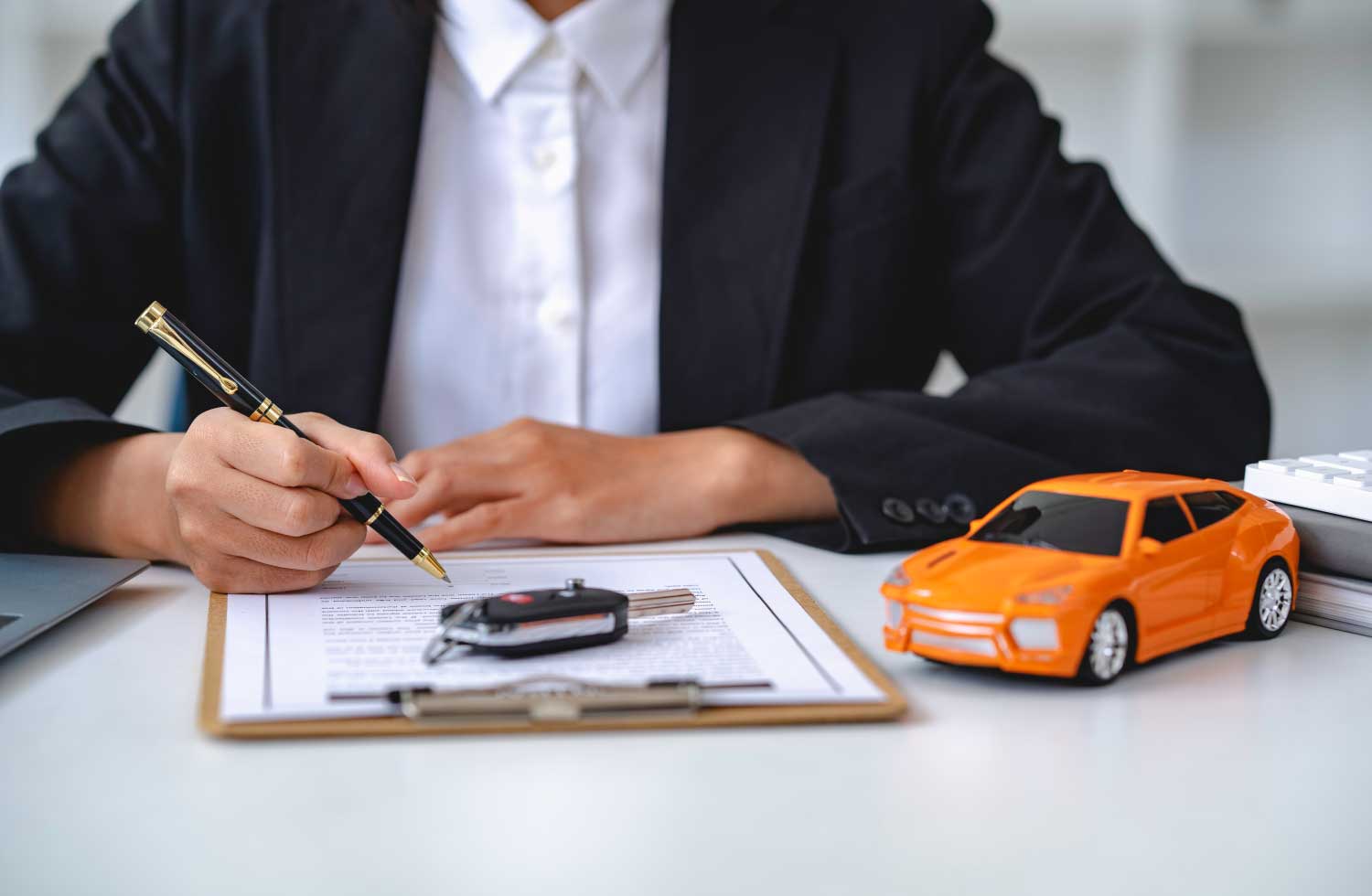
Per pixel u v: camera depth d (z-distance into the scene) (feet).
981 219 4.08
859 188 3.96
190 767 1.56
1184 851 1.36
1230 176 9.89
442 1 3.94
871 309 3.99
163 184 3.82
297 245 3.67
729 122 3.85
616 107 4.01
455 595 2.31
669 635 2.02
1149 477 2.14
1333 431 10.39
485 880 1.28
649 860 1.33
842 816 1.44
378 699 1.72
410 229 3.90
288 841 1.36
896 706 1.73
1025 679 1.92
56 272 3.63
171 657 2.01
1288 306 9.77
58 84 8.45
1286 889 1.29
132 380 3.90
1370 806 1.49
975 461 3.00
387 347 3.72
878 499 2.87
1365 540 2.20
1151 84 9.70
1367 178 9.87
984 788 1.52
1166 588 1.92
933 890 1.28
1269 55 9.75
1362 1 9.30
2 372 3.48
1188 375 3.45
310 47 3.74
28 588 2.28
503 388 3.97
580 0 3.99
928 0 4.19
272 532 2.28
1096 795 1.50
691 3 3.93
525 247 3.93
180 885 1.26
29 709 1.77
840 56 4.03
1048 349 3.86
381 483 2.33
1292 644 2.13
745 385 3.81
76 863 1.31
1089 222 3.97
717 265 3.80
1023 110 4.16
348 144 3.71
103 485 2.68
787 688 1.78
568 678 1.74
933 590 1.85
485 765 1.57
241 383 2.41
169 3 3.86
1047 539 1.94
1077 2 9.45
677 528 2.93
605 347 4.00
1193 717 1.77
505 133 3.94
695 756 1.61
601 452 3.01
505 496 2.86
